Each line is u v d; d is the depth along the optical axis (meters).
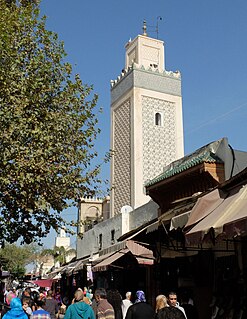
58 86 13.94
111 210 29.27
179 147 28.92
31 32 13.88
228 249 11.60
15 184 12.47
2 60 12.62
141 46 30.98
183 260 13.67
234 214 7.07
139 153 27.66
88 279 22.53
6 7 13.82
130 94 29.02
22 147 11.84
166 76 29.97
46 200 12.76
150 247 13.42
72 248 56.91
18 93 12.70
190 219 8.38
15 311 8.30
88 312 8.02
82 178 13.53
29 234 13.55
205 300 12.33
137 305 7.56
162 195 16.31
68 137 13.52
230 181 8.48
